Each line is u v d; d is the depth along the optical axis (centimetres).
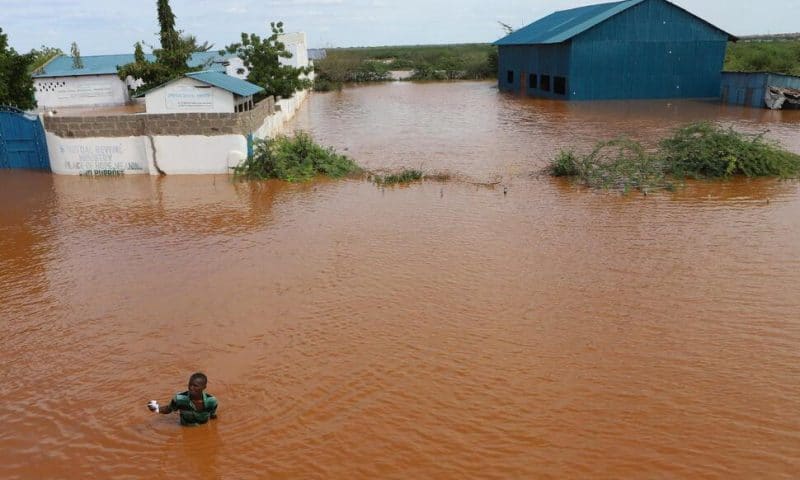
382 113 3797
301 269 1172
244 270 1178
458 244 1285
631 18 3916
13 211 1653
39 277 1180
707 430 678
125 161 2066
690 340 866
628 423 694
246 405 754
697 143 1934
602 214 1480
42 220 1560
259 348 884
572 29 4128
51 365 859
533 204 1584
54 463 665
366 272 1147
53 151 2095
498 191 1730
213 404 716
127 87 3975
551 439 672
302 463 650
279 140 2098
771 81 3459
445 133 2873
